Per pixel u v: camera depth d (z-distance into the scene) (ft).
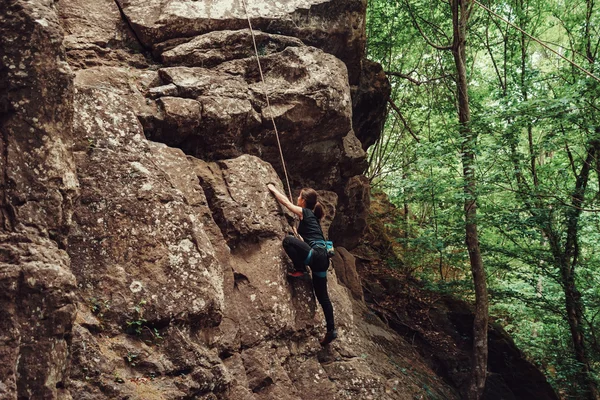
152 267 17.17
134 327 16.31
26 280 11.34
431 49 48.26
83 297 16.05
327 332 21.09
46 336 11.61
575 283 39.52
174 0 24.31
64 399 12.19
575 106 30.76
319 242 20.99
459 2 37.55
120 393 14.58
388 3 42.50
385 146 50.75
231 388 17.63
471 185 33.71
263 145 25.40
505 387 40.16
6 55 12.21
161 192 18.19
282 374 19.74
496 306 48.52
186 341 16.90
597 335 40.09
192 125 22.04
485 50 47.09
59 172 12.67
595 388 39.75
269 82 24.94
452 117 46.09
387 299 40.60
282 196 21.95
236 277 20.40
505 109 31.32
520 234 36.29
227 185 21.71
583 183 38.75
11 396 10.75
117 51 23.16
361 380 21.81
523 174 39.93
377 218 48.32
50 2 13.23
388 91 37.52
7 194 11.87
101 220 17.08
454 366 37.42
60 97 12.91
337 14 28.45
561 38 44.55
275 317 20.20
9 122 12.16
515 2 41.06
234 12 25.13
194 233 18.28
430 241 36.68
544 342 43.78
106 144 18.19
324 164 28.60
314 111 25.43
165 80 22.56
